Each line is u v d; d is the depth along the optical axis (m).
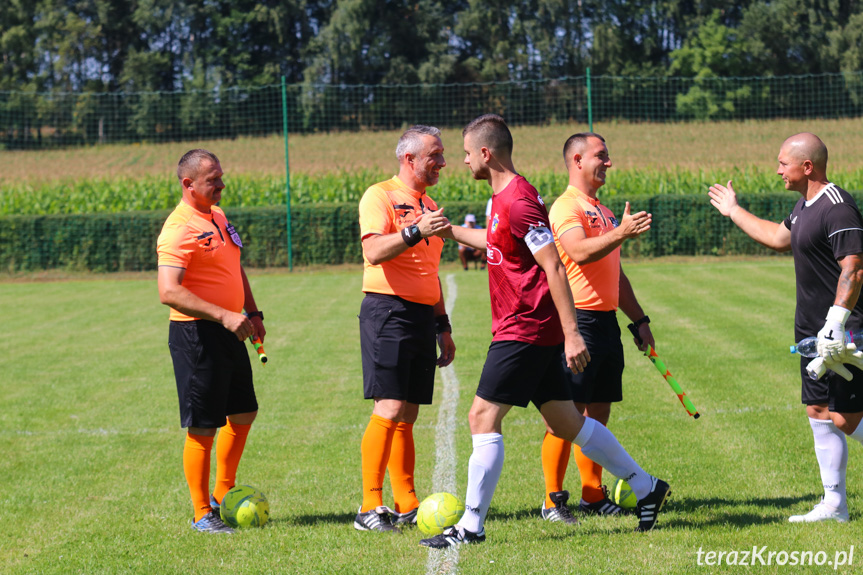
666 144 118.25
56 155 140.88
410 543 12.52
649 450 17.19
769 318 33.66
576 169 14.01
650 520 12.59
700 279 46.88
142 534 13.34
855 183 75.06
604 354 13.84
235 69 193.12
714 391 22.22
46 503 15.12
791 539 12.05
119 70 198.00
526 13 193.62
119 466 17.50
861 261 12.04
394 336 13.79
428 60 182.38
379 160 124.31
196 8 192.50
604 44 184.25
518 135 126.38
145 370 27.64
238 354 14.12
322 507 14.73
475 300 40.75
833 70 172.88
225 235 14.46
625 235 12.05
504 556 11.66
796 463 16.08
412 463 14.51
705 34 172.00
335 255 63.81
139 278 60.72
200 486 13.79
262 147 135.00
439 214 12.70
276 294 46.81
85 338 34.25
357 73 186.25
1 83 185.25
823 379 12.77
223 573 11.52
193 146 141.50
